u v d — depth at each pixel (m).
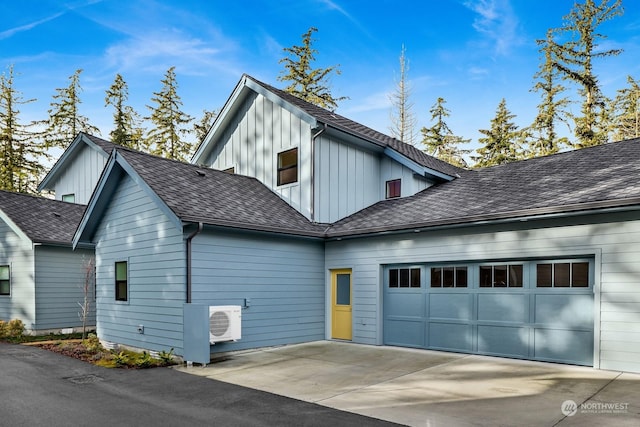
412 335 10.23
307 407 5.68
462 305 9.45
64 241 13.62
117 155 10.68
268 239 10.64
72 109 31.52
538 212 7.93
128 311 10.55
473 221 8.80
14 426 5.05
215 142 15.37
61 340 12.12
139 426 5.01
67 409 5.68
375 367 8.12
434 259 9.79
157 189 9.52
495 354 8.91
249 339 10.01
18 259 13.88
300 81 30.19
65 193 19.73
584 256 7.86
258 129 13.97
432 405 5.68
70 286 14.18
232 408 5.67
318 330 11.62
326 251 11.98
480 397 6.01
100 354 9.45
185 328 8.62
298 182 12.57
